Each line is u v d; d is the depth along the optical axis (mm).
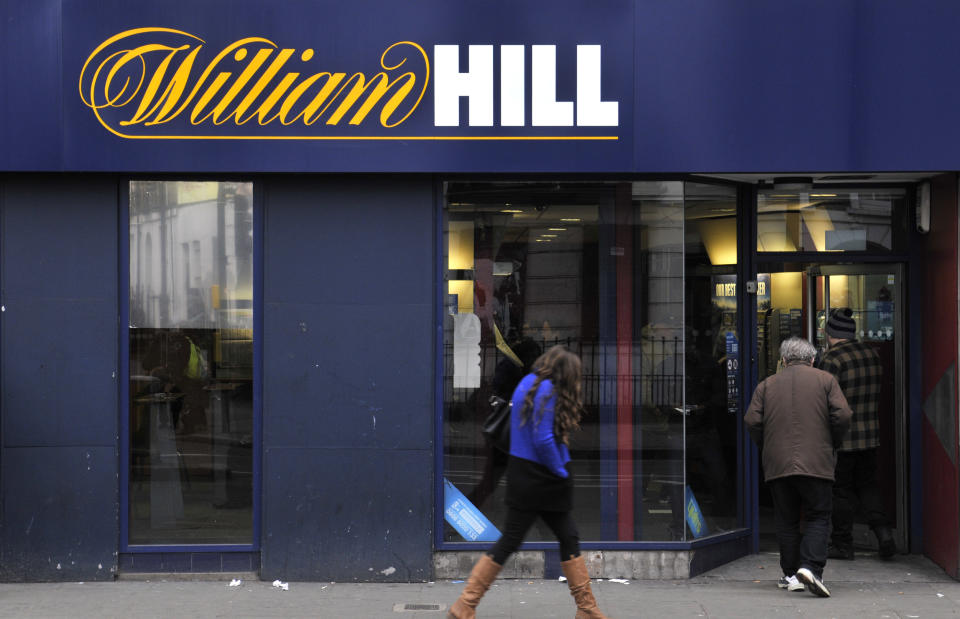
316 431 8039
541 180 8227
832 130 7789
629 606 7336
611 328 8344
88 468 7980
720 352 8703
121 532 8078
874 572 8391
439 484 8164
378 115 7801
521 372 8289
